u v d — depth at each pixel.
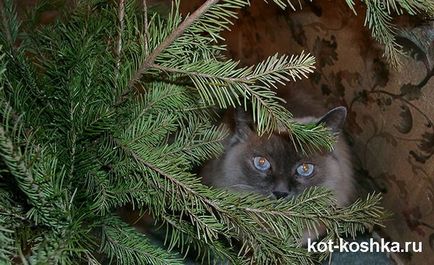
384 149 1.00
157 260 0.73
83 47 0.71
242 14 1.16
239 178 0.98
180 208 0.72
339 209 0.74
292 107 1.01
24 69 0.72
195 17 0.65
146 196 0.73
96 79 0.72
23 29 0.77
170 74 0.72
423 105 0.92
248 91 0.70
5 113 0.60
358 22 0.97
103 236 0.73
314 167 0.98
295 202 0.74
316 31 1.04
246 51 1.19
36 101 0.72
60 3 0.79
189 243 0.79
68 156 0.71
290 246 0.73
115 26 0.73
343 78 1.03
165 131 0.73
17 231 0.68
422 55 0.90
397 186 0.99
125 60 0.72
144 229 0.90
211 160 1.00
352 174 1.02
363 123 1.02
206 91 0.70
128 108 0.73
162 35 0.68
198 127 0.75
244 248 0.77
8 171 0.64
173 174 0.71
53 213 0.65
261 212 0.72
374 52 0.96
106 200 0.72
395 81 0.95
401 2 0.64
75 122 0.71
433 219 0.95
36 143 0.68
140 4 0.79
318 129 0.72
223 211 0.71
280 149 0.97
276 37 1.12
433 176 0.93
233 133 0.99
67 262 0.63
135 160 0.72
